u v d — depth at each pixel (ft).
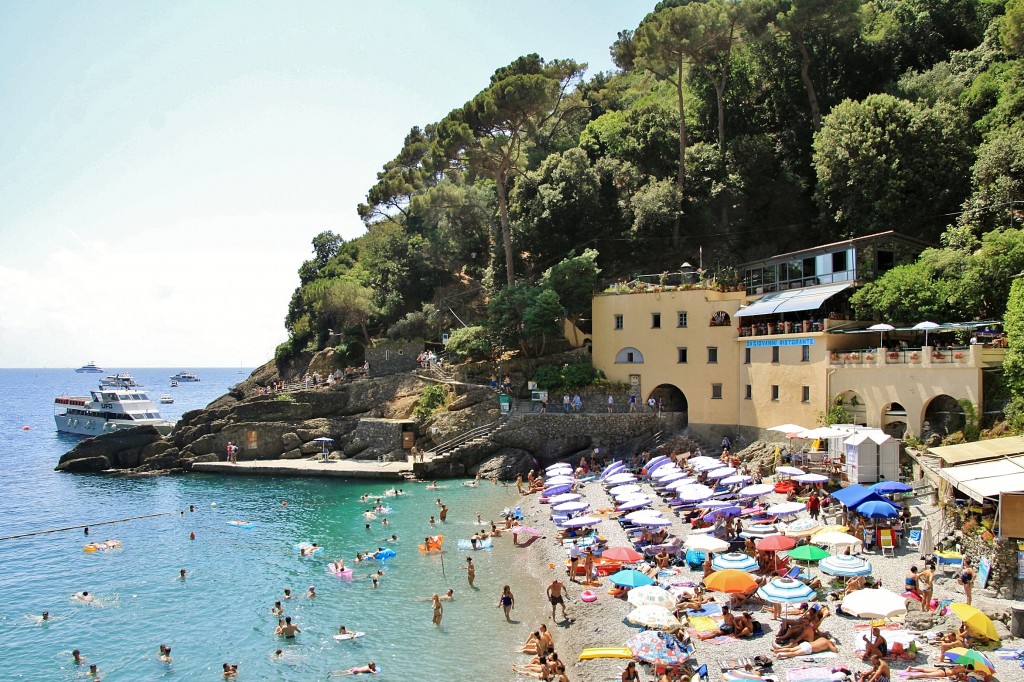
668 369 216.33
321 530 166.50
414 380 249.55
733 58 278.26
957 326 150.51
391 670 97.91
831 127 224.53
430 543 147.74
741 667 81.76
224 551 154.40
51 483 237.04
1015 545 88.84
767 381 193.77
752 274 219.61
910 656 79.25
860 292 177.06
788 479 157.07
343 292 290.15
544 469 213.87
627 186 272.10
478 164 257.96
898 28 267.59
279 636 110.52
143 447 255.70
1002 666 74.13
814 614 87.86
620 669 90.33
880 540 113.70
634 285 227.61
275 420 250.98
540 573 132.46
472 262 310.86
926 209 210.79
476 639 106.73
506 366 237.86
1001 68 224.33
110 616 120.98
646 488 177.68
